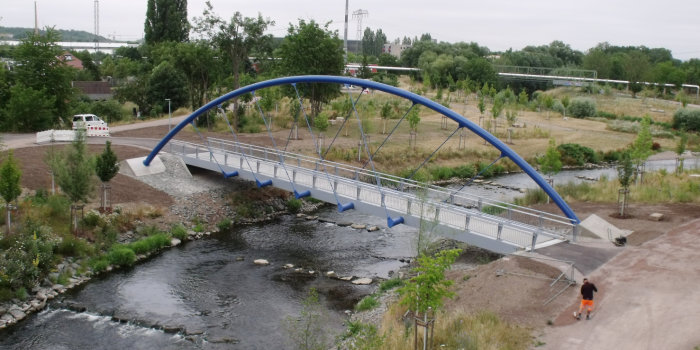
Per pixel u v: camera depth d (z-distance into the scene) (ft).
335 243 115.96
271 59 234.38
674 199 122.31
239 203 135.64
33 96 185.78
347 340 70.74
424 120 264.72
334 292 90.33
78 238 99.19
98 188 121.90
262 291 90.38
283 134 207.92
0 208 98.84
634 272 75.87
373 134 218.38
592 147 229.25
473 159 199.72
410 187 165.27
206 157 146.51
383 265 103.45
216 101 133.80
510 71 478.18
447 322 64.49
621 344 57.06
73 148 102.89
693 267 77.15
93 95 309.83
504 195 158.30
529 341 58.54
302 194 114.11
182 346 72.23
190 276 95.96
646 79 476.95
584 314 64.08
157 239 107.96
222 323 78.89
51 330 75.56
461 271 88.79
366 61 362.33
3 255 86.43
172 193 132.46
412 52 530.68
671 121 308.60
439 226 90.84
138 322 78.59
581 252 83.92
